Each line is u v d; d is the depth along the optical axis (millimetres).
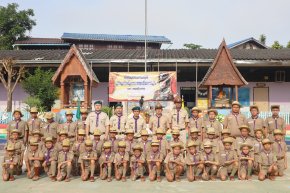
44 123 11312
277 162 10102
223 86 19516
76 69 18859
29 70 22984
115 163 9680
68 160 9672
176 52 26062
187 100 23062
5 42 41438
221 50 19031
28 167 9945
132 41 44219
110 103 22984
